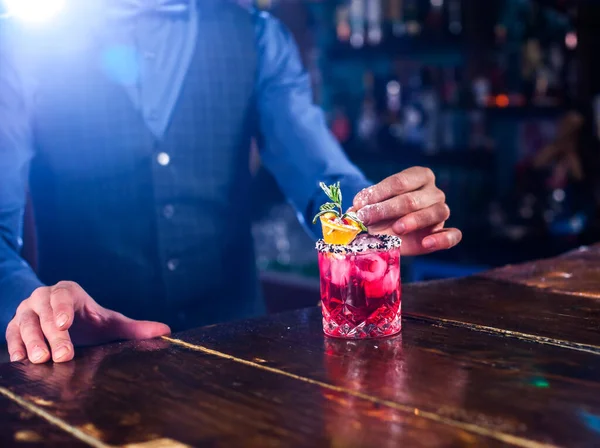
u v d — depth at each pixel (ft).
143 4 6.07
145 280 6.11
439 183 13.88
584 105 11.58
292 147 6.41
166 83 6.13
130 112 6.00
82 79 5.90
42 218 6.10
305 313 4.32
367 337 3.71
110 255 6.05
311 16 15.12
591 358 3.29
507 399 2.81
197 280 6.31
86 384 3.19
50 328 3.67
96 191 5.99
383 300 3.71
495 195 13.38
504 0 12.90
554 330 3.73
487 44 12.57
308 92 6.81
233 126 6.45
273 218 14.62
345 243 3.77
